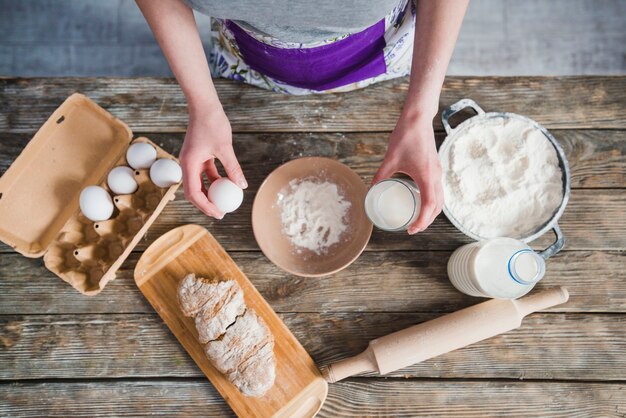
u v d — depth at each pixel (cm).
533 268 97
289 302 111
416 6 103
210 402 108
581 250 112
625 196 112
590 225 112
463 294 111
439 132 116
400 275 112
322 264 111
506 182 110
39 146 110
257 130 115
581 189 113
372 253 112
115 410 108
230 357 101
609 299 110
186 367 109
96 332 110
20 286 111
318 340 110
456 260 107
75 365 109
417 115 92
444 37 89
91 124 112
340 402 109
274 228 112
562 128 114
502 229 110
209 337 102
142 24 180
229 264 110
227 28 107
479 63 177
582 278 111
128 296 111
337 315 111
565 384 108
